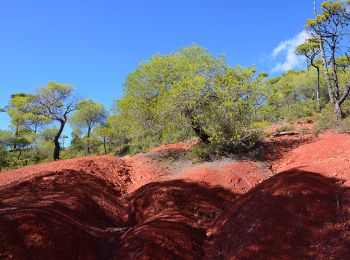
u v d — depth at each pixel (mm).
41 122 29828
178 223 7820
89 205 9383
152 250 6684
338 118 16484
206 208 9719
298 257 5488
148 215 9617
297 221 6238
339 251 5336
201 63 14547
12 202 8789
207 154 13727
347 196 6578
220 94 13547
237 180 11367
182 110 14078
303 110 21875
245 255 5949
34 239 6465
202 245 7250
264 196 7367
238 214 7488
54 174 11344
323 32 19219
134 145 22219
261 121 13992
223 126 13578
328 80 19375
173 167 13914
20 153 32125
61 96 25750
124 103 16375
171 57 16234
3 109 27891
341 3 18172
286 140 14828
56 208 8297
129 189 12578
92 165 13430
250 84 13617
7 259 5898
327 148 12219
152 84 15992
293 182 7301
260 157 13328
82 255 6801
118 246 7332
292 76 38281
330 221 6090
